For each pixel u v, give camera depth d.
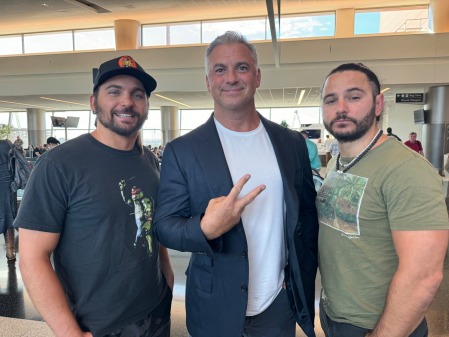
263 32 13.00
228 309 1.18
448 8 10.30
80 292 1.16
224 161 1.19
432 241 0.95
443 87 9.69
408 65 9.62
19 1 10.35
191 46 11.09
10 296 2.83
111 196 1.19
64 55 11.84
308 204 1.38
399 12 12.05
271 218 1.25
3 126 19.41
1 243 4.38
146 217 1.28
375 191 1.08
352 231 1.13
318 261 1.35
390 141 1.12
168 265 1.57
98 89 1.24
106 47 14.32
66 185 1.13
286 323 1.34
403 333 1.00
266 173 1.25
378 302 1.09
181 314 2.50
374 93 1.14
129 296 1.22
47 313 1.07
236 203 0.97
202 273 1.24
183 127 19.23
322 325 1.34
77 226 1.15
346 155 1.22
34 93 12.14
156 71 11.34
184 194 1.19
